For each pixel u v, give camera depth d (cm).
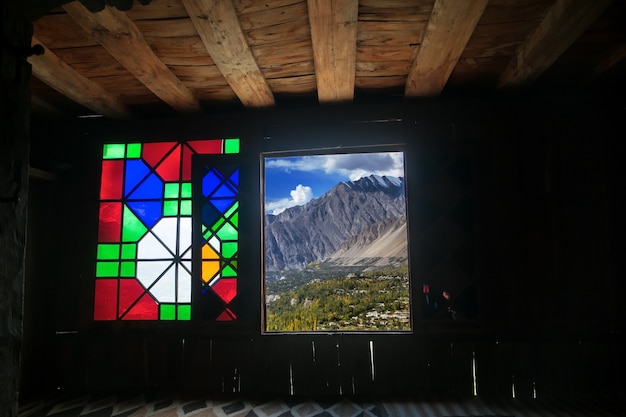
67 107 355
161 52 264
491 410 279
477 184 320
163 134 356
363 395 312
